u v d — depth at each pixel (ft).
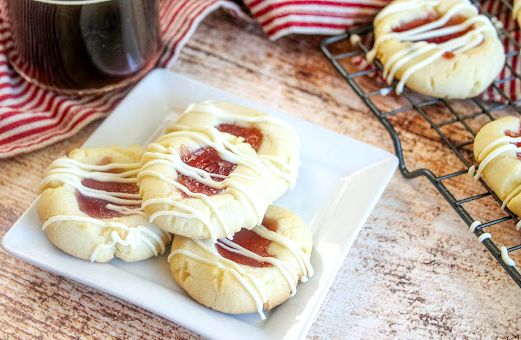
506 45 1.78
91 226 1.42
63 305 1.45
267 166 1.49
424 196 1.60
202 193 1.42
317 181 1.57
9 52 1.70
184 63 1.78
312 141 1.60
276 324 1.39
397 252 1.53
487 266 1.53
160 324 1.44
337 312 1.46
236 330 1.37
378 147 1.66
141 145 1.61
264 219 1.49
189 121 1.54
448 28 1.72
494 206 1.59
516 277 1.43
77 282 1.47
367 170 1.57
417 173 1.57
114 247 1.42
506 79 1.71
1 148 1.61
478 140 1.57
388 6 1.75
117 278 1.41
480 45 1.69
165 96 1.67
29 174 1.60
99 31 1.56
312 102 1.73
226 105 1.58
